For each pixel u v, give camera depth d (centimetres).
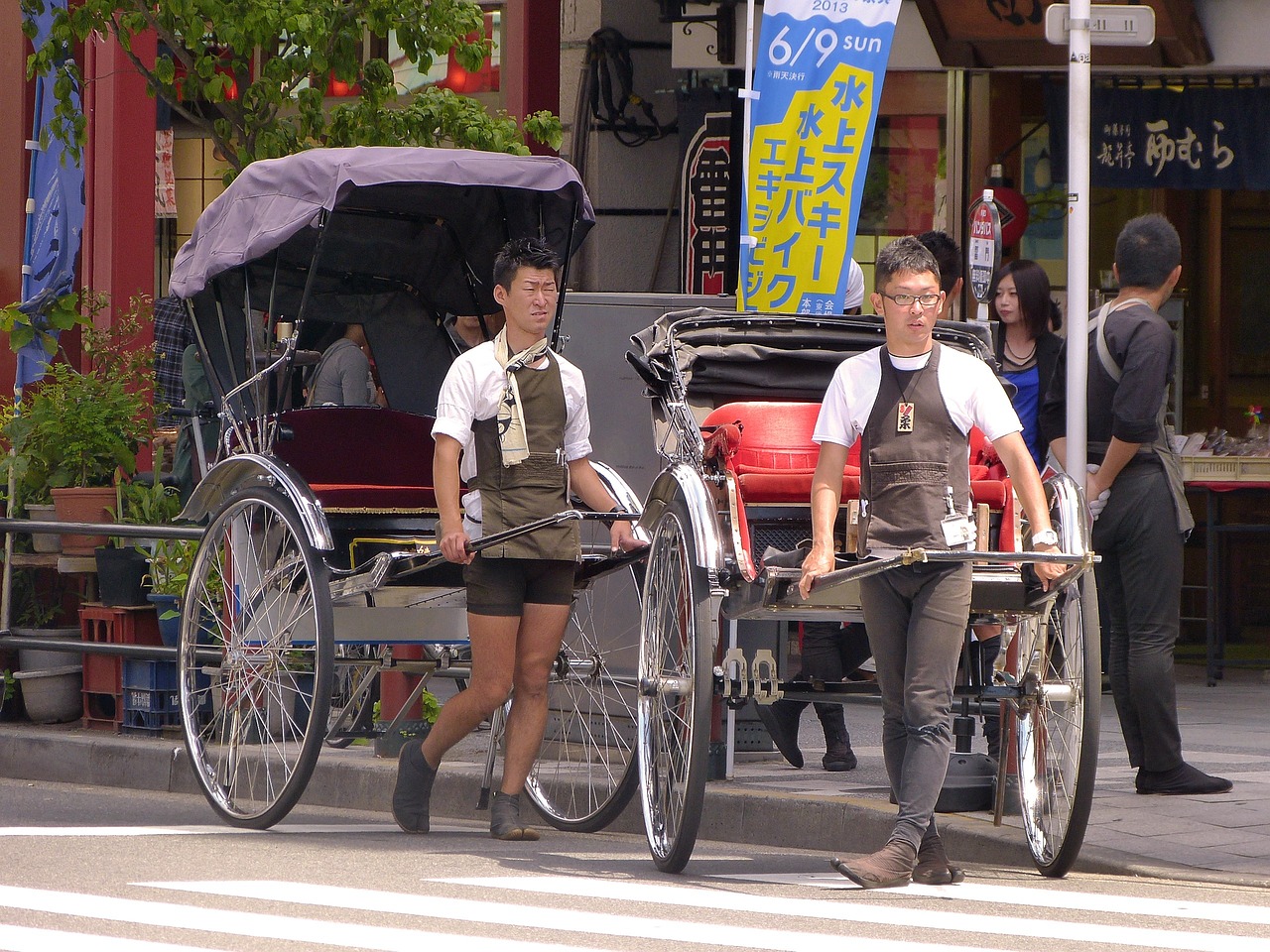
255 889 2075
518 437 2394
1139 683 2573
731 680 2258
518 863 2306
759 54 2927
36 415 3609
